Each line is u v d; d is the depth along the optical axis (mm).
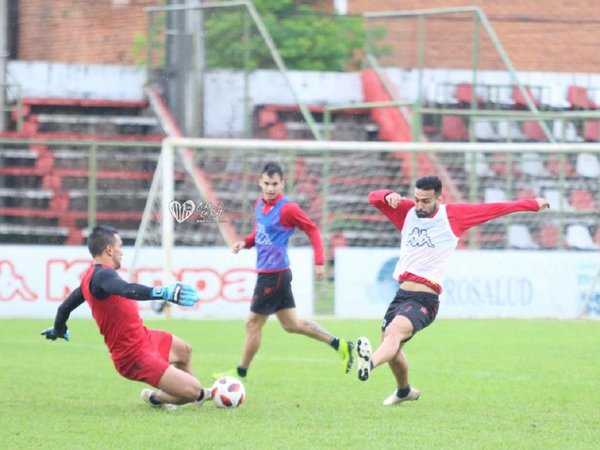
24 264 58750
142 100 77188
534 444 23172
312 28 83500
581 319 58156
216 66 69688
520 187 70875
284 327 34219
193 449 22469
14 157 71875
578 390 31797
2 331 50656
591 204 69812
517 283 59625
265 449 22438
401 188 72250
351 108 76125
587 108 80062
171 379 27000
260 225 33875
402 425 25531
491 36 76188
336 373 35906
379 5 88938
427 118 76875
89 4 82562
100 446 22797
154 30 72812
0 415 26891
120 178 70188
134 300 25531
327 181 66000
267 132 70812
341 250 59656
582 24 87250
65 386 32406
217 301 59000
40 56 81500
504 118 71000
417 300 27125
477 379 34344
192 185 67125
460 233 27312
